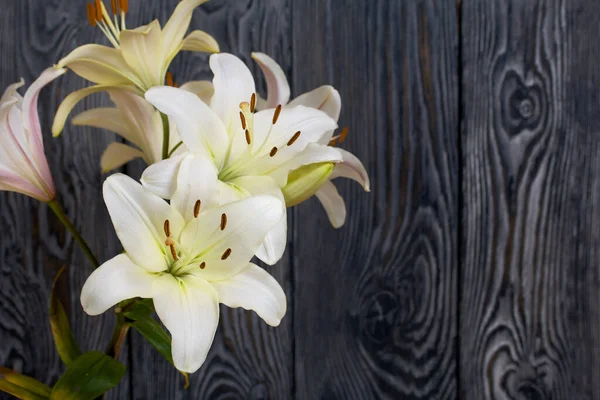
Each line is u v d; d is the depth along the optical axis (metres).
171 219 1.14
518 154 1.44
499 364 1.45
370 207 1.44
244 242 1.14
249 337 1.44
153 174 1.13
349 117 1.44
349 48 1.43
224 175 1.19
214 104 1.18
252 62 1.43
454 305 1.45
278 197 1.17
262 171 1.19
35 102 1.20
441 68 1.44
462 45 1.44
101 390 1.20
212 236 1.15
